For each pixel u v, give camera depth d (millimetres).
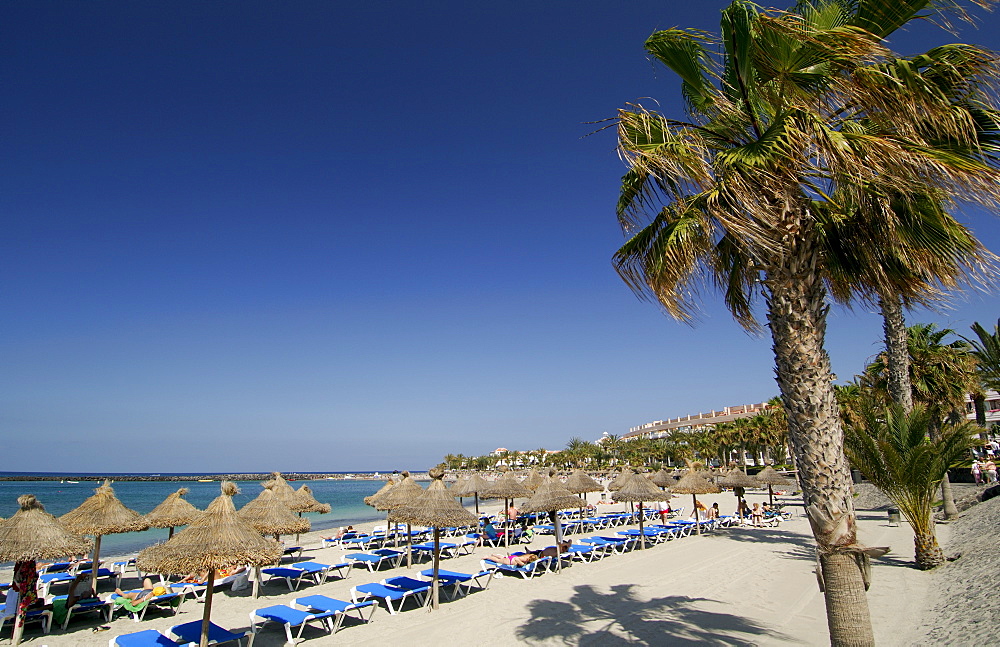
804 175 4430
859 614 4203
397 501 16031
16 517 8680
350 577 13055
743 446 58875
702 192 4477
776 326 4699
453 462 122875
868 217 4781
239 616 9742
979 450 24547
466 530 21172
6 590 10688
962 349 20672
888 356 15500
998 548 9727
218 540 7285
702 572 12156
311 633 8609
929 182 3781
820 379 4512
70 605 9273
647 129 4488
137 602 9656
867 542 14289
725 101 4402
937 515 17703
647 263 5527
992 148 3955
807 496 4496
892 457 10805
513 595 10641
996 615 6078
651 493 16234
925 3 3814
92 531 10859
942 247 4539
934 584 9461
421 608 9914
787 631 7543
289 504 17234
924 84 3549
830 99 4031
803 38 3785
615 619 8641
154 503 52344
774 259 4574
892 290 5121
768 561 13188
